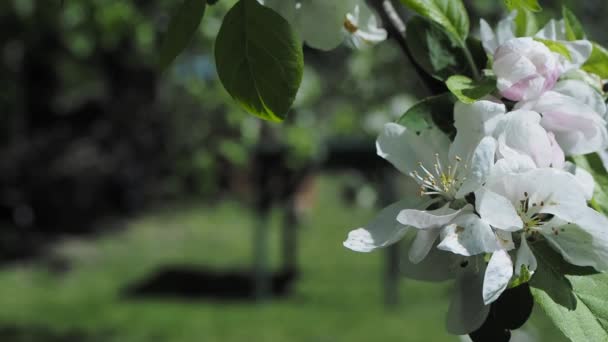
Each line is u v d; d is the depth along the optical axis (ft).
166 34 3.73
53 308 31.71
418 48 3.85
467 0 13.21
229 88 3.43
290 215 37.42
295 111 24.31
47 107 49.55
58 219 48.03
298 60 3.36
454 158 3.41
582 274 3.19
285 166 29.84
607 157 3.67
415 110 3.59
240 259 41.93
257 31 3.37
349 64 20.97
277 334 27.40
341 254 42.73
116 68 46.39
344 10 3.84
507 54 3.40
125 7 24.03
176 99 34.27
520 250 3.13
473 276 3.41
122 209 51.13
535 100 3.40
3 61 44.68
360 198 36.60
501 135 3.29
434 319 29.04
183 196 53.01
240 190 53.52
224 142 29.01
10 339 27.09
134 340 26.86
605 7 19.29
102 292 34.60
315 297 33.12
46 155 49.55
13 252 42.63
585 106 3.34
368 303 31.76
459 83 3.47
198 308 31.42
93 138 50.26
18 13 29.27
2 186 48.29
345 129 26.68
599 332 3.10
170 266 39.93
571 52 3.55
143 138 49.19
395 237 3.30
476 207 3.19
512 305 3.36
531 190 3.21
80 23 25.13
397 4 4.42
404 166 3.55
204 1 3.66
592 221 3.16
